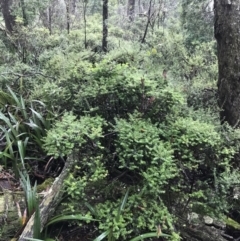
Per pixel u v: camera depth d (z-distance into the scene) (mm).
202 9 5832
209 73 4449
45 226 2137
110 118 2436
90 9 9953
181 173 2369
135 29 8148
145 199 2189
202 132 2279
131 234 2191
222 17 2900
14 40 6219
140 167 2158
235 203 2600
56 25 8812
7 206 2445
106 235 2039
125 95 2348
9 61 5336
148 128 2189
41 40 6344
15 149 3141
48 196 2223
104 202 2268
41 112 3291
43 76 3971
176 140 2273
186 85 3701
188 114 2668
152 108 2381
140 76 2361
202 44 5312
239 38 2828
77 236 2301
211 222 2660
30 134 3105
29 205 2174
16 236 2145
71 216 2092
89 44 6805
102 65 2488
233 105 2916
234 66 2865
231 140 2508
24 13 7242
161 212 2137
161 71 3176
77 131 2086
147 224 2150
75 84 2604
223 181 2328
